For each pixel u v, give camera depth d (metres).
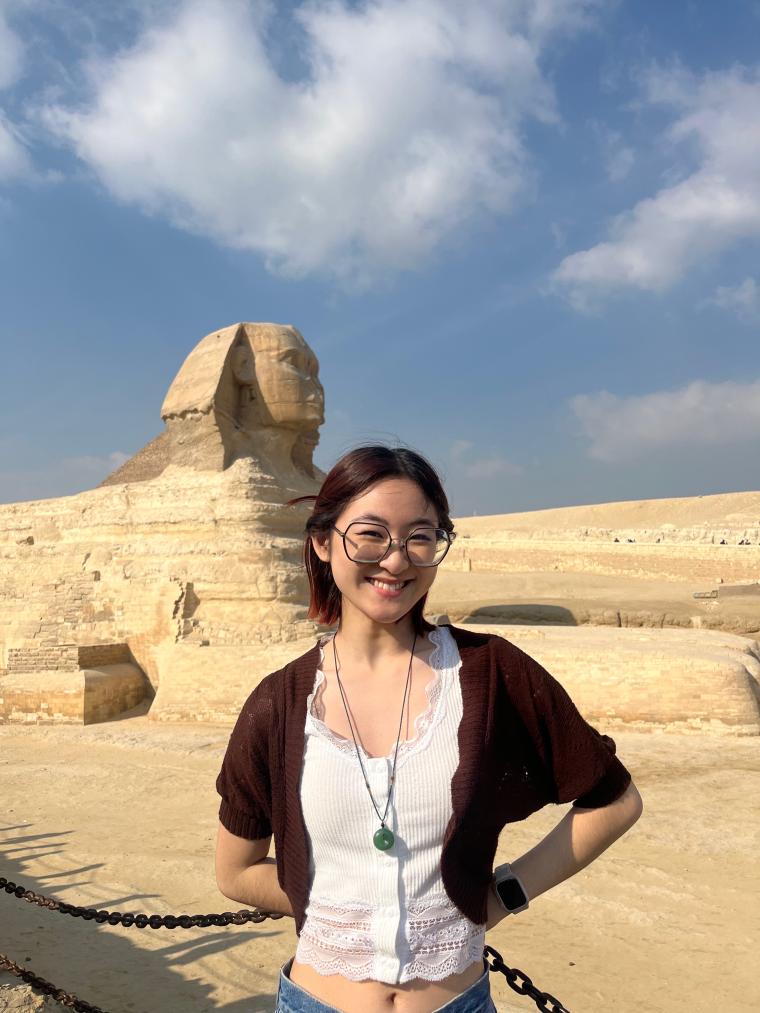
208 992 5.94
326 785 2.13
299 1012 2.14
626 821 2.29
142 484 20.06
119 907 7.47
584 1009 5.72
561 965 6.41
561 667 14.57
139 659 18.48
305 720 2.23
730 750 12.59
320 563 2.77
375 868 2.09
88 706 16.81
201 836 9.74
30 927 7.05
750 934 6.82
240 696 16.00
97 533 20.38
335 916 2.12
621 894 7.69
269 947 6.77
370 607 2.25
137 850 9.20
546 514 67.12
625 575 32.12
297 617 17.05
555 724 2.21
